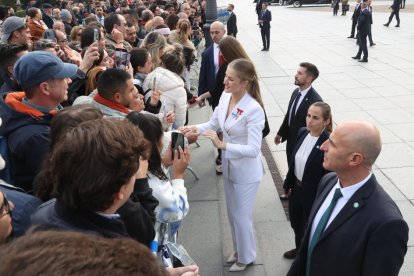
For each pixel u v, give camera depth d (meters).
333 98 9.29
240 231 3.62
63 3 13.91
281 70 12.25
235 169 3.40
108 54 4.69
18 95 2.65
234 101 3.38
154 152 2.27
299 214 3.78
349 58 13.58
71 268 0.68
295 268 2.49
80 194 1.39
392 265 1.97
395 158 6.12
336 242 2.13
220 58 6.00
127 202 1.79
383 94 9.42
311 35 19.16
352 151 2.08
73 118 2.04
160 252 2.40
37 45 4.21
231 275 3.74
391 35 17.92
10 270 0.68
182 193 2.46
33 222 1.51
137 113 2.31
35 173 2.39
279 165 6.08
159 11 11.00
